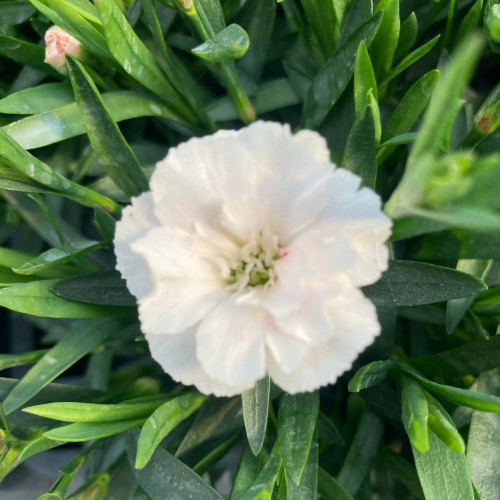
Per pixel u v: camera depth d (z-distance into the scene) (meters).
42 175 0.11
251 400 0.10
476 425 0.11
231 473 0.14
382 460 0.13
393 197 0.08
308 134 0.09
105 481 0.12
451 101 0.07
